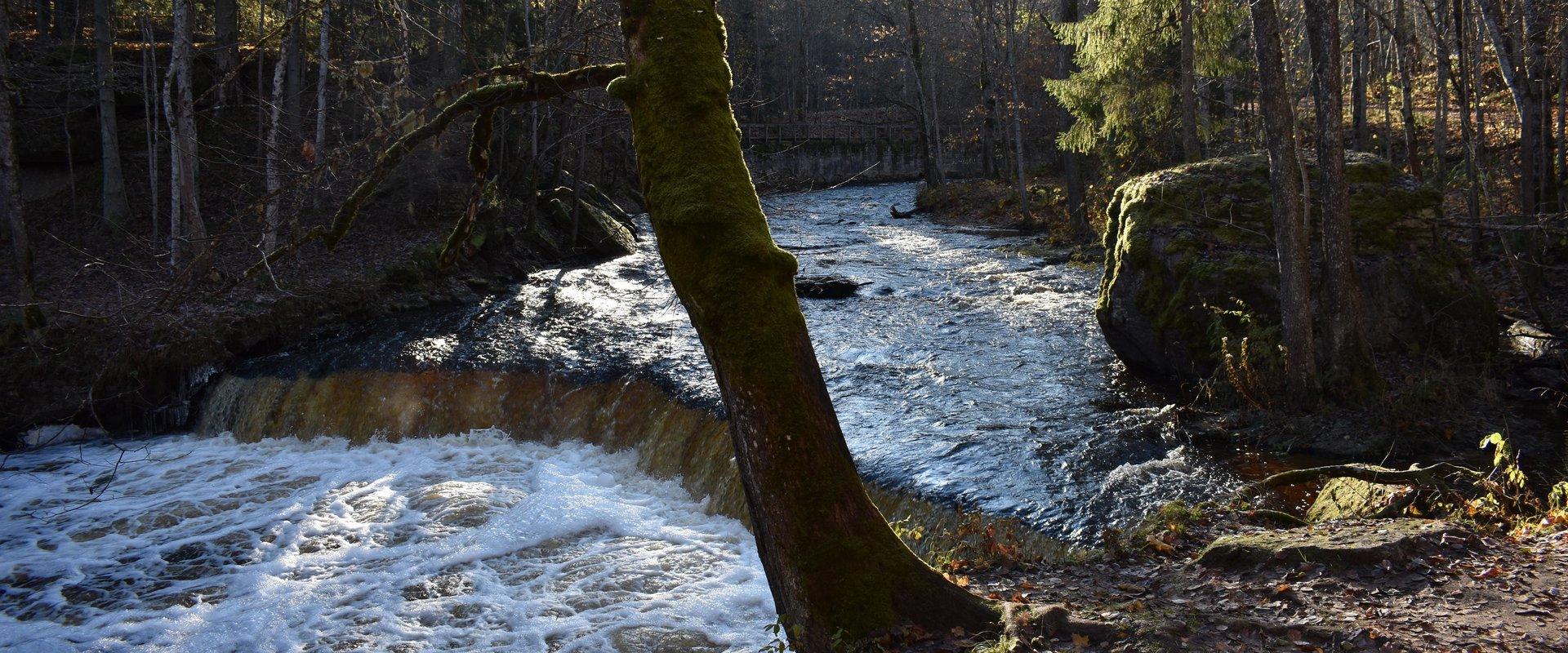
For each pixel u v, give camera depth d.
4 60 15.84
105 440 13.56
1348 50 20.23
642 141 4.34
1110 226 13.12
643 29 4.34
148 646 7.80
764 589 8.23
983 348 14.07
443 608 8.15
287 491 11.30
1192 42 19.14
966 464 9.23
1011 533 7.69
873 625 4.39
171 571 9.22
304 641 7.70
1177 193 11.86
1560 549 5.46
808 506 4.33
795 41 59.69
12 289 16.69
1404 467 8.27
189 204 15.86
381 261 18.80
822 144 49.34
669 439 11.48
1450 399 9.39
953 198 35.66
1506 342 11.52
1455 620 4.66
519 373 13.68
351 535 9.88
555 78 5.13
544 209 24.58
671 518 10.03
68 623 8.25
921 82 41.50
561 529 9.73
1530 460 8.17
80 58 24.62
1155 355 11.80
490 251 21.28
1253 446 9.23
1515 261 11.79
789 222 29.16
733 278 4.18
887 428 10.61
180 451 13.07
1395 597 5.02
